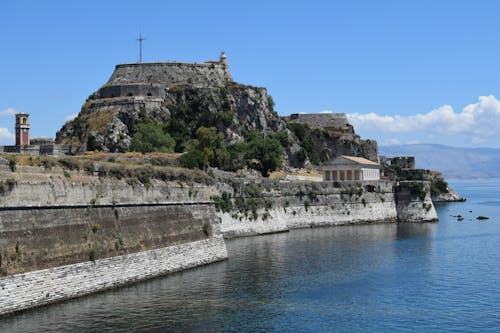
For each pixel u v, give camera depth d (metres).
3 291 64.50
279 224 155.50
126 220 84.75
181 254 94.06
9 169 68.38
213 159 196.25
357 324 69.56
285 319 70.81
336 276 93.50
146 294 78.12
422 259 109.31
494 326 69.38
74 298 73.12
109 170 83.62
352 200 178.75
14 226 67.06
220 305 75.31
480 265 103.56
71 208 75.62
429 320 71.50
